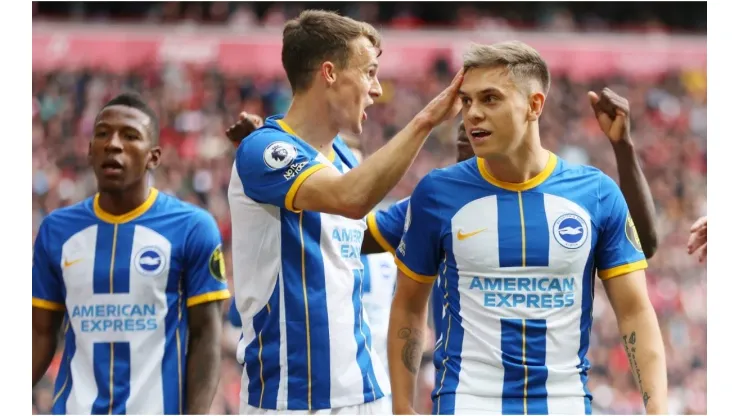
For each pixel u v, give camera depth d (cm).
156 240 495
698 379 1488
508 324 397
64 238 500
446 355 408
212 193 1703
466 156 499
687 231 1811
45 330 503
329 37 419
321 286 415
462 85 397
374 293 557
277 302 413
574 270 401
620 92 2064
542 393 395
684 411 1430
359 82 421
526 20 2291
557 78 2017
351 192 389
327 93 421
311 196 399
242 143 426
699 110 2081
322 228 418
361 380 418
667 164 2006
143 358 487
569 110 1992
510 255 400
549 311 398
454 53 1861
